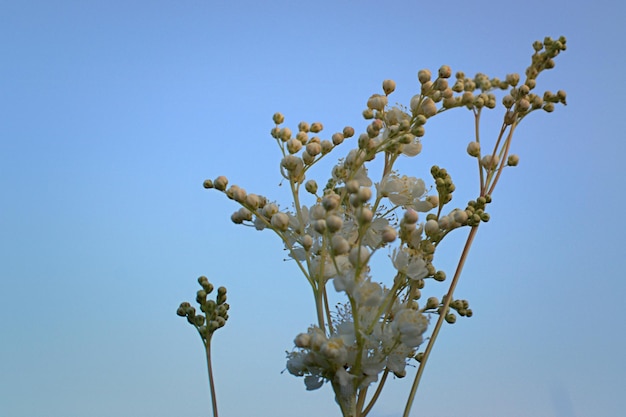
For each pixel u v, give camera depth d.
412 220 0.21
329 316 0.21
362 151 0.21
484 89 0.21
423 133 0.21
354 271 0.20
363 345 0.20
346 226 0.21
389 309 0.21
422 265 0.21
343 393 0.20
